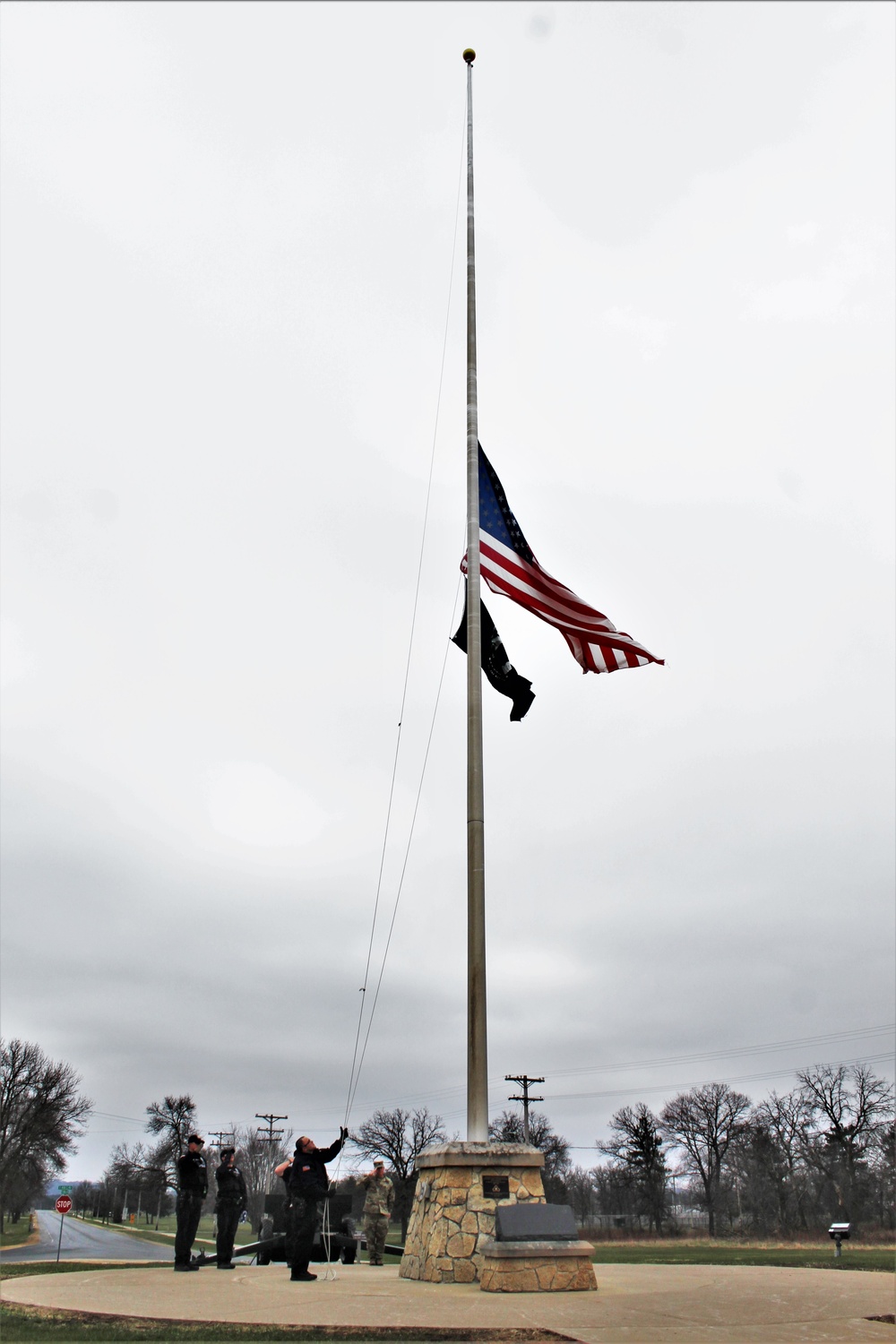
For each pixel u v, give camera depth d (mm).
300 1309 8727
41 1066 79688
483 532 17938
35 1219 143125
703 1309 8633
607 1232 89625
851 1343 6977
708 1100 90938
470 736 14719
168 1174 98375
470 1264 11578
